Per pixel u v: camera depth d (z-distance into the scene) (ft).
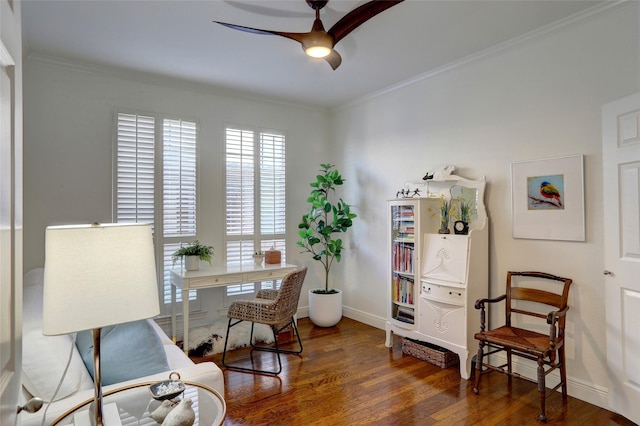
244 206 14.07
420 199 11.05
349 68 11.57
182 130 12.73
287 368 10.31
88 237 3.57
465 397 8.68
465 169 10.99
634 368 7.38
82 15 8.34
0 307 2.40
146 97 12.12
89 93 11.23
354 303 15.11
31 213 10.47
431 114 12.01
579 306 8.57
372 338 12.81
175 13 8.30
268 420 7.72
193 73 11.91
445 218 11.15
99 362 3.80
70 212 10.97
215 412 4.42
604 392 8.13
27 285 7.56
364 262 14.62
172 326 12.07
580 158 8.54
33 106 10.48
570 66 8.73
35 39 9.52
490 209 10.35
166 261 12.39
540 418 7.66
